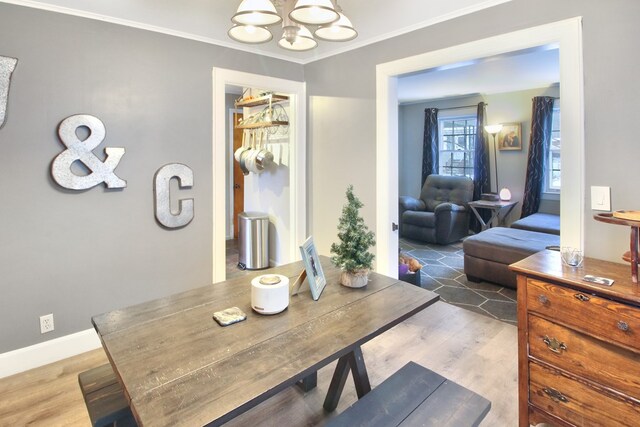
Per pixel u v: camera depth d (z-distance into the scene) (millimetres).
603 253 1931
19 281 2316
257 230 4488
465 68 4379
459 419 1300
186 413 942
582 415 1512
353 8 2406
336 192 3434
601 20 1895
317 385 2180
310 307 1573
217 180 3105
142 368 1129
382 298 1675
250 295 1704
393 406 1363
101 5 2352
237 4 2367
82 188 2469
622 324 1370
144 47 2688
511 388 2133
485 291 3691
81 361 2459
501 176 6156
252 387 1045
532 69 4434
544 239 3871
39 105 2301
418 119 7113
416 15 2512
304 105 3664
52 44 2326
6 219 2250
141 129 2703
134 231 2727
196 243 3031
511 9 2230
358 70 3146
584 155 1972
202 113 3000
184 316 1485
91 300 2576
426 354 2510
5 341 2293
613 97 1871
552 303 1571
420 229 5781
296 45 1831
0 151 2201
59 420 1912
